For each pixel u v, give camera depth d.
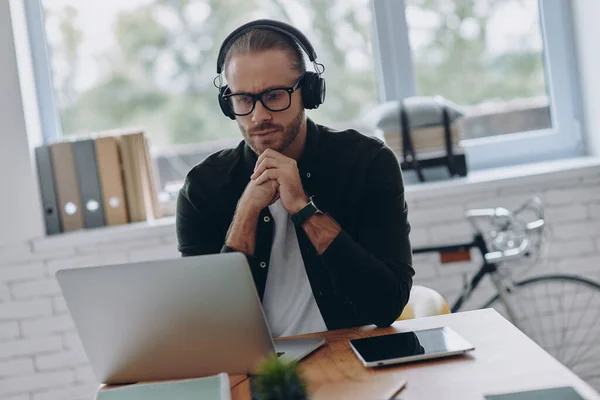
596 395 1.19
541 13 3.40
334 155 1.96
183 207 2.03
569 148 3.43
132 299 1.42
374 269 1.73
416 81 3.40
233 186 2.00
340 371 1.43
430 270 3.15
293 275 1.93
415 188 3.11
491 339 1.51
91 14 3.38
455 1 3.38
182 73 3.39
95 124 3.40
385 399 1.26
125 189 3.19
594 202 3.17
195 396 1.37
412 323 1.71
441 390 1.29
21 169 3.10
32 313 3.12
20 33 3.20
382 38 3.37
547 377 1.29
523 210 3.15
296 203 1.75
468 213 2.91
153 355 1.48
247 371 1.46
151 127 3.41
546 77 3.44
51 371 3.15
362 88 3.41
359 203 1.94
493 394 1.23
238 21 3.38
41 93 3.34
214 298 1.39
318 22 3.38
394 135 3.18
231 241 1.81
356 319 1.92
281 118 1.77
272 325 1.93
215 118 3.40
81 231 3.14
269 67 1.75
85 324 1.49
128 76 3.39
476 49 3.41
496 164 3.44
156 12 3.38
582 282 3.11
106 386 1.54
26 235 3.10
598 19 3.21
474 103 3.44
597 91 3.29
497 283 2.98
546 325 3.21
